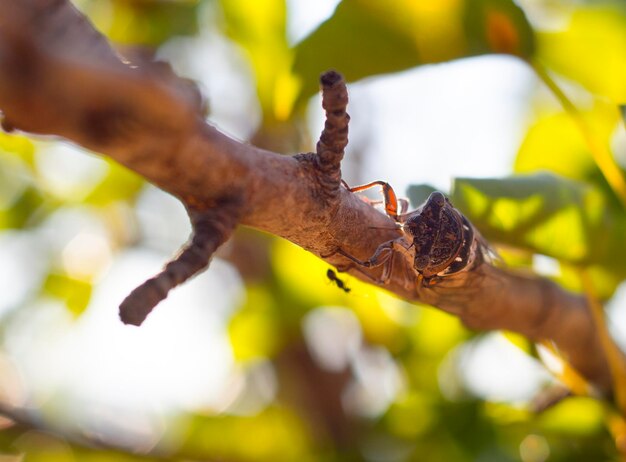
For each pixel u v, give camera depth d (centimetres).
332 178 71
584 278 79
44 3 67
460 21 79
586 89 82
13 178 96
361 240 73
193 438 89
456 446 85
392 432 87
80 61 67
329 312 92
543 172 79
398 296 76
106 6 92
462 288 75
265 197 70
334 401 92
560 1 81
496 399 86
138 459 86
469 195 77
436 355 88
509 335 81
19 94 67
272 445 90
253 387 96
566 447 84
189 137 69
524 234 78
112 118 67
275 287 89
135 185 96
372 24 79
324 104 70
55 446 86
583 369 80
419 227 74
